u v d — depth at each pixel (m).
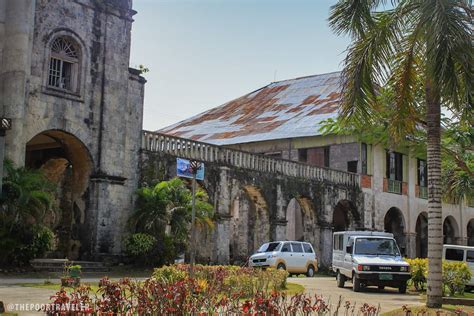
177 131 46.47
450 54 13.47
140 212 25.05
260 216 32.56
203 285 10.55
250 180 30.95
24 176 21.22
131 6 27.16
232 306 9.75
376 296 19.27
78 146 25.16
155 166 27.05
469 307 15.84
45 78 23.73
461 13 13.70
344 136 37.78
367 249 21.80
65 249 26.58
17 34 22.47
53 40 24.12
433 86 14.30
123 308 9.07
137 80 27.27
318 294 18.88
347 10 14.76
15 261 20.67
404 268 20.77
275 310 8.35
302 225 38.53
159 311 8.70
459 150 26.92
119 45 26.47
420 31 14.60
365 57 14.81
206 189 28.70
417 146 26.75
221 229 29.05
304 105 43.12
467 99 13.91
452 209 45.28
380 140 27.34
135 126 26.75
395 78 16.00
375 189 38.41
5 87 22.34
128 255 24.58
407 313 10.88
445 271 21.47
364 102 14.84
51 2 24.09
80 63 25.06
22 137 22.50
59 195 27.12
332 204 35.53
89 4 25.45
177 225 24.61
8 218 20.39
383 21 15.12
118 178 25.61
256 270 18.05
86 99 25.11
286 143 39.47
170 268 16.94
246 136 40.19
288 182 33.09
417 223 44.81
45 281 17.88
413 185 41.81
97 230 24.69
